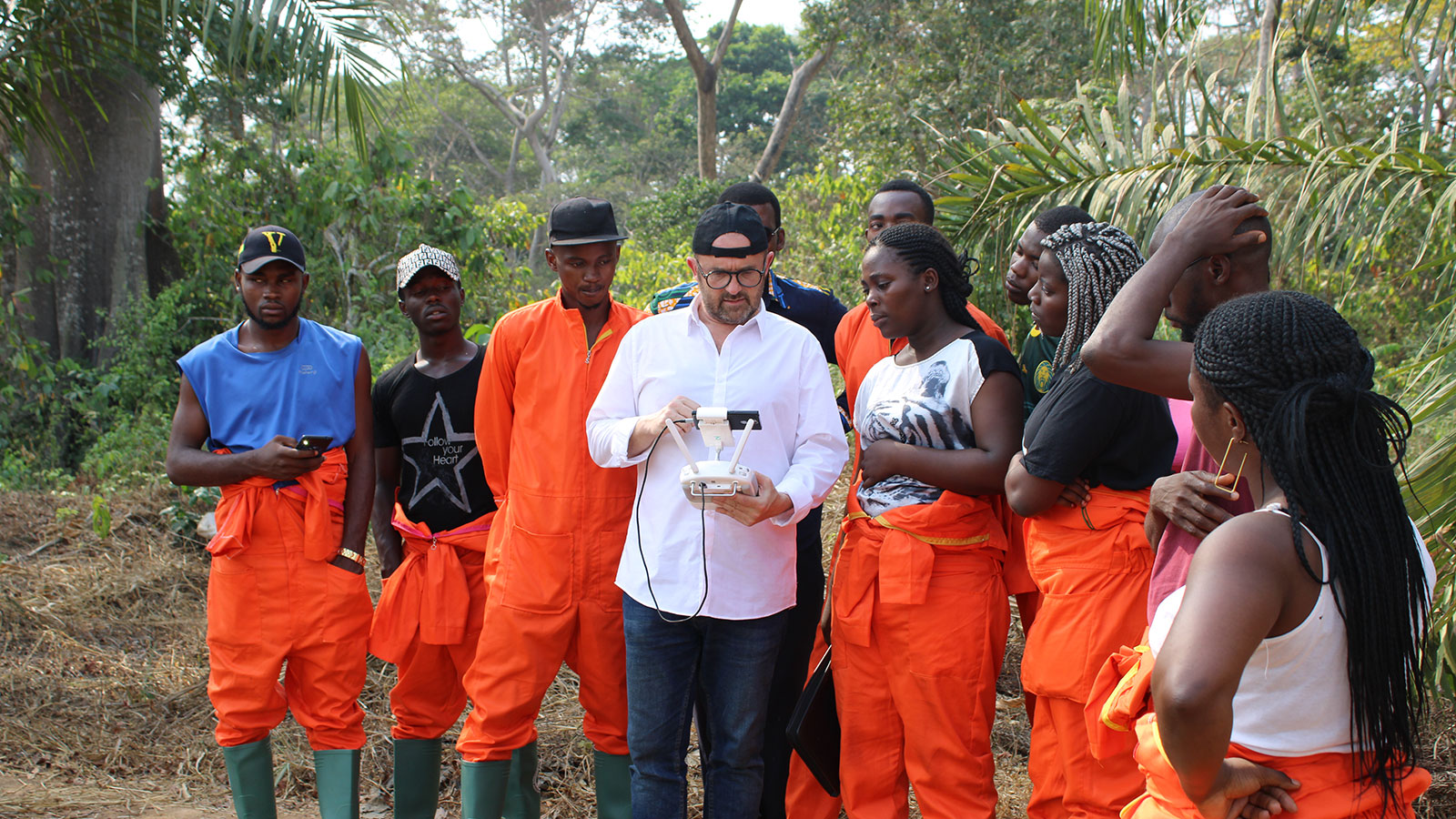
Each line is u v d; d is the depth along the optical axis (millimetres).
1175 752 1427
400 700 3334
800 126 28031
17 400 9375
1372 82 11055
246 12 6555
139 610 5223
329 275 9508
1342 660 1480
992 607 2793
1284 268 3822
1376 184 3553
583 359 3033
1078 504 2441
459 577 3254
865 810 2850
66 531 6000
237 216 10141
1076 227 2570
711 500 2549
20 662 4609
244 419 3146
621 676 3055
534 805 3273
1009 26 11594
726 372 2750
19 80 7586
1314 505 1465
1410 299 6875
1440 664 2998
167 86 9227
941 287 2832
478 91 30547
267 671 3080
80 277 10477
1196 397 1633
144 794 3730
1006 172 4070
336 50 6789
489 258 10219
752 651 2730
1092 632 2395
